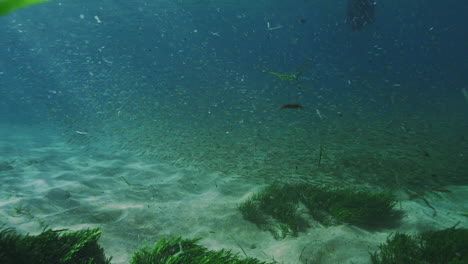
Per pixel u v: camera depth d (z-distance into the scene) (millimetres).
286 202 4570
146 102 11617
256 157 7066
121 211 4047
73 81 13477
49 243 2266
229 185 5453
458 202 4719
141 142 8445
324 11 34469
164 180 5773
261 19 36188
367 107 12656
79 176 5656
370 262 3111
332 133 8961
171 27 36875
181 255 2615
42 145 8898
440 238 3312
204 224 3932
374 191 5113
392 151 7246
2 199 4191
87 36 34844
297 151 7418
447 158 6680
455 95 17031
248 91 11914
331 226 3943
